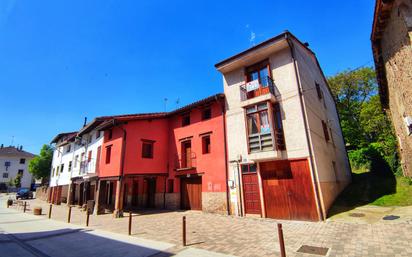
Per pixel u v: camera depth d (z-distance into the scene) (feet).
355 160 69.62
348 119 92.43
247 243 24.14
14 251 25.14
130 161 54.39
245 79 46.73
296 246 22.29
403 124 40.29
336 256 18.85
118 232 32.99
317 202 33.42
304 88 40.50
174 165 58.08
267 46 42.24
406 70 29.45
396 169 49.01
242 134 44.86
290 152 37.68
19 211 67.36
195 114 55.88
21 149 229.25
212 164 48.91
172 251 22.59
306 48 48.96
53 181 106.63
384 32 33.42
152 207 61.31
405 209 30.12
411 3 24.13
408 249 18.43
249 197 41.37
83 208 64.69
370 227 25.66
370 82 92.12
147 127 59.31
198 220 39.47
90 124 64.28
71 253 23.72
